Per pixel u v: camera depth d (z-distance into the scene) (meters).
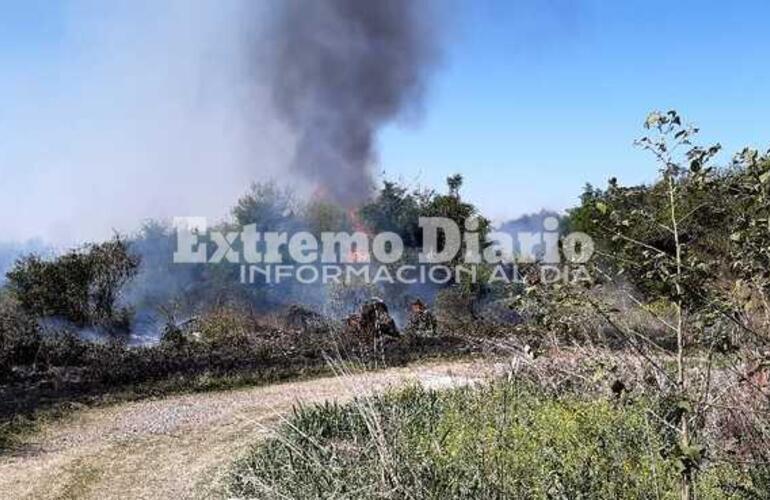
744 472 5.05
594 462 5.61
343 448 6.45
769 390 5.05
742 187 3.78
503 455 5.75
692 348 4.75
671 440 5.61
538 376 8.27
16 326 13.50
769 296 4.21
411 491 5.28
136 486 7.44
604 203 4.04
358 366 10.98
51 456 8.55
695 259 3.81
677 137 3.85
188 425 9.80
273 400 11.15
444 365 13.27
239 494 6.48
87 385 11.89
